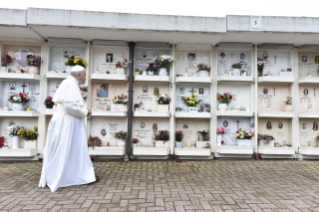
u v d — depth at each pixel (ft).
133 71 17.66
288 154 17.53
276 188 10.99
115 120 18.17
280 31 15.56
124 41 17.56
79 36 16.67
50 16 14.61
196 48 18.01
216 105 18.01
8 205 8.66
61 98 10.39
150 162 16.47
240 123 18.54
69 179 10.85
